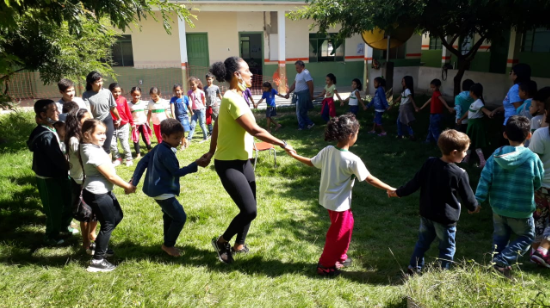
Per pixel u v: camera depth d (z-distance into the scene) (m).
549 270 3.92
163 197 3.98
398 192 3.69
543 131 3.98
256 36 18.92
